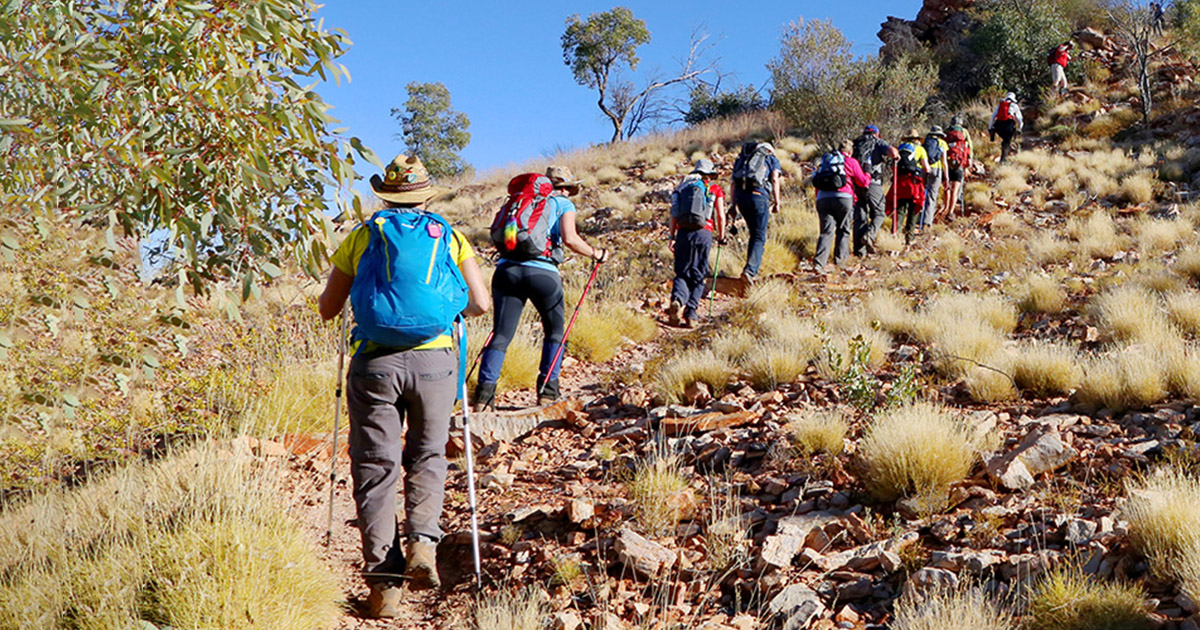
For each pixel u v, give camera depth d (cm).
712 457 492
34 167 414
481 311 375
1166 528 315
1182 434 444
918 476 398
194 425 550
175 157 413
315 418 598
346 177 440
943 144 1403
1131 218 1315
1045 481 407
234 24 427
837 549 372
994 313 780
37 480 465
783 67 2128
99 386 567
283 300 870
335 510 473
